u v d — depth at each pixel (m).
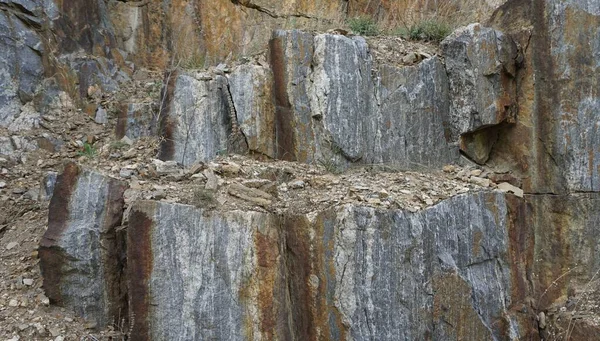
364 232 4.14
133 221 4.01
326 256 4.14
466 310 4.36
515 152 5.29
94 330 4.10
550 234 4.98
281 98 5.22
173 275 4.00
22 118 5.76
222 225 4.05
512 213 4.76
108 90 6.36
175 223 4.03
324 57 5.14
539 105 5.12
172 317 3.97
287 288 4.16
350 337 4.05
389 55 5.57
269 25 7.32
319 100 5.11
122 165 4.77
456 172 5.25
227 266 4.02
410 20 6.63
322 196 4.48
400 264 4.20
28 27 6.12
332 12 7.49
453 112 5.48
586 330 4.54
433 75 5.47
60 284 4.15
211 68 5.48
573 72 4.96
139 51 7.19
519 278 4.70
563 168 4.95
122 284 4.22
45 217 4.81
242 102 5.11
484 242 4.57
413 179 4.91
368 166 5.14
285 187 4.64
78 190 4.27
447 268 4.34
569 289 4.86
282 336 4.00
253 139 5.07
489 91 5.26
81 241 4.14
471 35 5.37
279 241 4.14
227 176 4.60
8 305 4.12
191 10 7.40
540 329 4.77
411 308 4.19
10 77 5.84
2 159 5.39
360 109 5.20
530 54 5.22
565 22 5.00
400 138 5.32
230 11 7.40
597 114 4.89
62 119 5.91
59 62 6.21
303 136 5.13
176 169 4.67
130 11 7.22
